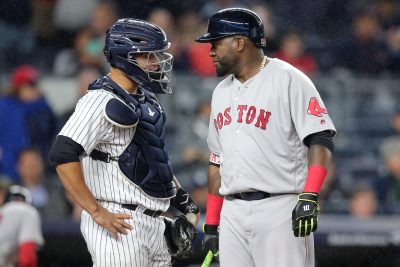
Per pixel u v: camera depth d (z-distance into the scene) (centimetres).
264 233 1858
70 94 4197
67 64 4369
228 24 1877
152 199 1858
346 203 3438
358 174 3831
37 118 3781
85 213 1864
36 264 2877
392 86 4191
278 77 1858
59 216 3222
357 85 4175
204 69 4344
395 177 3678
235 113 1892
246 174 1866
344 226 2858
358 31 4772
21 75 3797
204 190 3281
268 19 4531
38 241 2820
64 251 2928
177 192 2031
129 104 1816
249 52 1891
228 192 1898
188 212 2038
